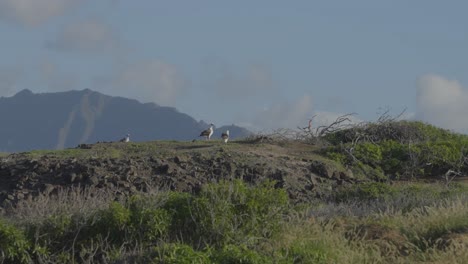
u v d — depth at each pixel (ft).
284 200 138.10
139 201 134.72
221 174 201.57
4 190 191.72
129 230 130.41
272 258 120.57
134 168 197.98
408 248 132.46
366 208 165.58
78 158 207.21
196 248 127.95
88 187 187.01
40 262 126.00
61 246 130.00
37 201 155.84
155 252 118.93
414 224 142.41
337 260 124.98
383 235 137.39
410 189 186.91
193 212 132.36
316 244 128.88
